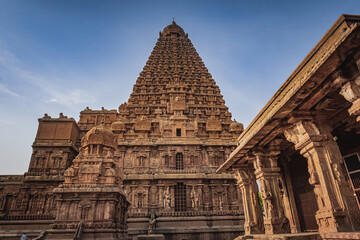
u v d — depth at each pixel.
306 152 11.23
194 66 56.97
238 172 19.73
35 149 45.53
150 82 52.28
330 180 10.18
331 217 9.52
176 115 42.81
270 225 14.73
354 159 13.73
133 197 34.69
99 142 25.02
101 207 21.16
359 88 8.18
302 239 10.08
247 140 14.81
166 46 62.88
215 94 50.41
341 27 8.63
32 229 34.81
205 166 38.50
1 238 31.58
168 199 34.50
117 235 21.41
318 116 11.45
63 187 21.56
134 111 45.59
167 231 30.91
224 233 31.81
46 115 49.69
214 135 42.53
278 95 12.56
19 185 42.69
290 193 19.50
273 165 15.95
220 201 35.41
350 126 13.12
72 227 20.09
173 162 37.88
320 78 8.80
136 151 38.69
